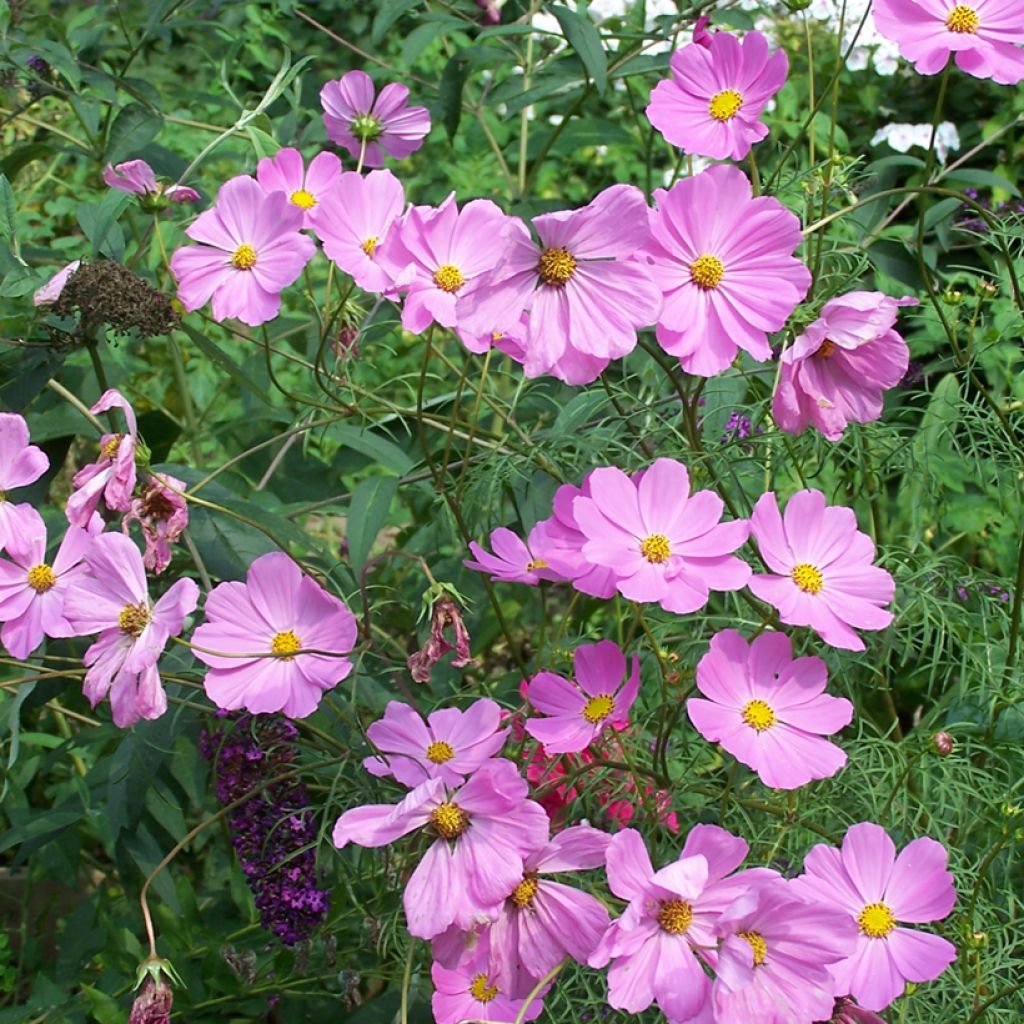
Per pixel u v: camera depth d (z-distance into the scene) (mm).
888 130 1465
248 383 859
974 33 709
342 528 1442
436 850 633
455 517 800
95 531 729
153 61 1819
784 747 636
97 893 1050
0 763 985
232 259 783
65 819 951
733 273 661
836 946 599
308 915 796
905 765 769
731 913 567
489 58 1138
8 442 739
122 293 779
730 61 714
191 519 840
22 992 1093
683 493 648
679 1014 590
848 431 856
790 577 658
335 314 813
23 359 863
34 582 726
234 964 884
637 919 586
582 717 690
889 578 660
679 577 638
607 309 642
